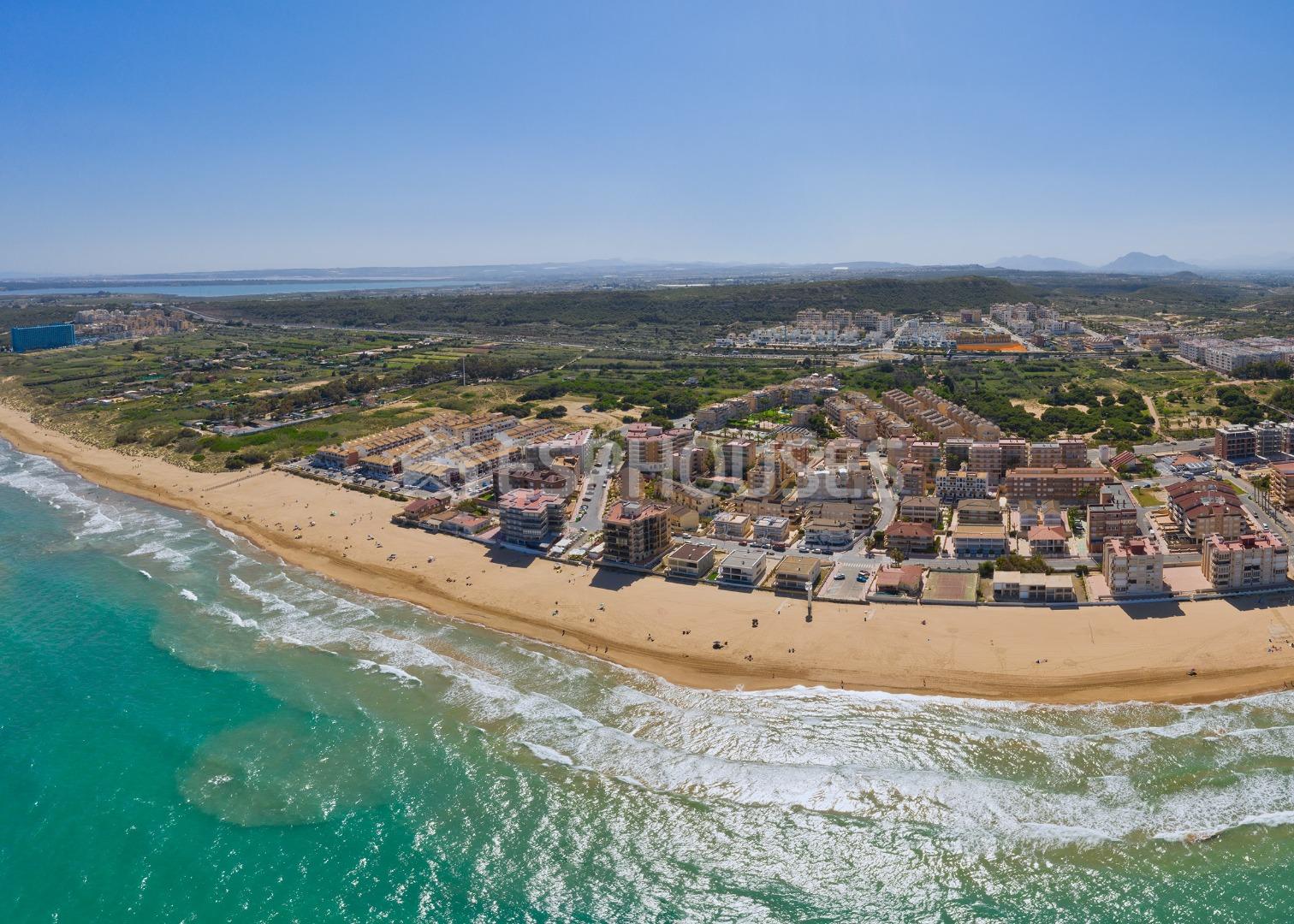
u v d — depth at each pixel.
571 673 151.12
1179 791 115.38
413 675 152.25
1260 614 158.12
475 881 105.69
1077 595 170.12
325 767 127.00
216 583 196.62
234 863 109.62
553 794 120.00
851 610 168.75
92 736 136.00
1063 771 120.44
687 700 141.38
